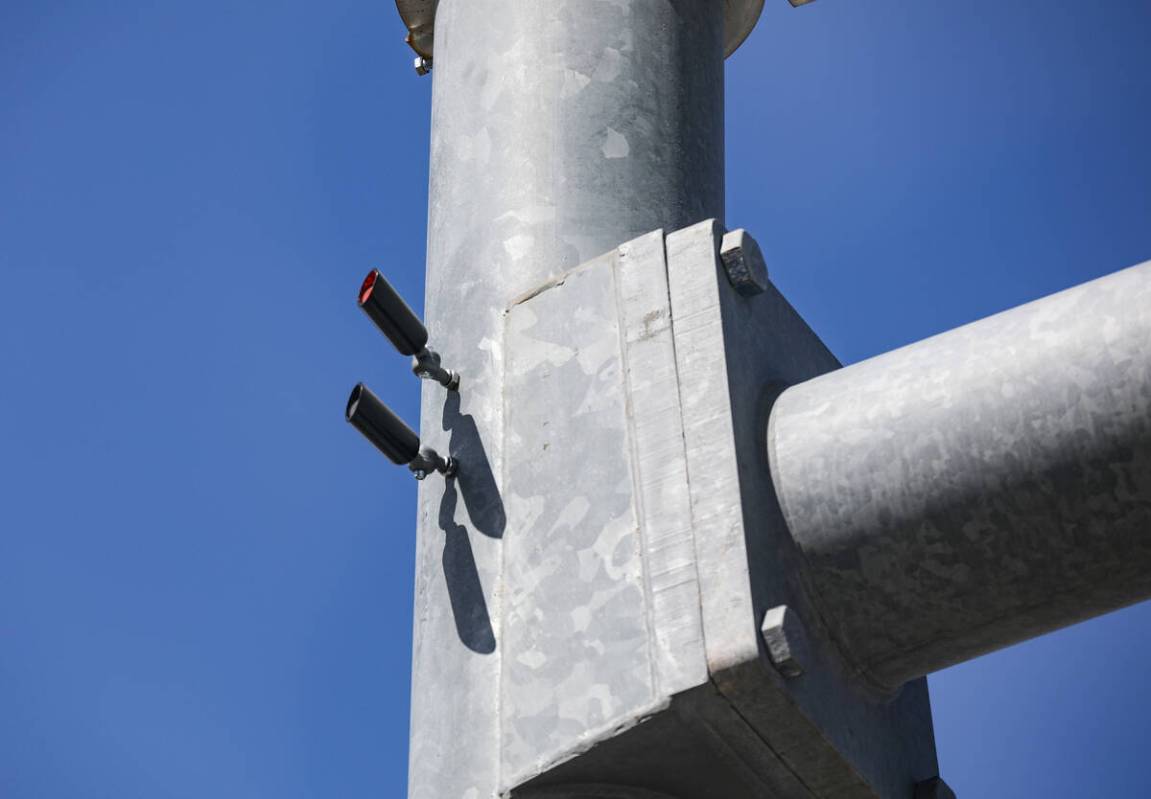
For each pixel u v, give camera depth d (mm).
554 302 7805
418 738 7355
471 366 7914
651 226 8227
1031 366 6684
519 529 7375
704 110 8820
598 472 7246
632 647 6793
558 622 7059
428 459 7648
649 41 8758
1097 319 6656
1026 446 6598
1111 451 6477
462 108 8742
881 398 6953
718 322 7250
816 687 6793
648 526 6953
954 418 6746
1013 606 6773
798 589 6887
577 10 8742
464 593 7395
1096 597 6688
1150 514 6461
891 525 6793
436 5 9734
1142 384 6473
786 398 7227
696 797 7023
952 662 7066
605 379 7445
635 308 7508
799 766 6891
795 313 7891
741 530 6723
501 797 6902
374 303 7699
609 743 6730
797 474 6961
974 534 6684
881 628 6969
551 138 8383
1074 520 6555
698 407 7086
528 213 8203
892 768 7320
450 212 8500
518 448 7562
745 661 6488
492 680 7172
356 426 7523
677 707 6598
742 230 7531
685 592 6727
